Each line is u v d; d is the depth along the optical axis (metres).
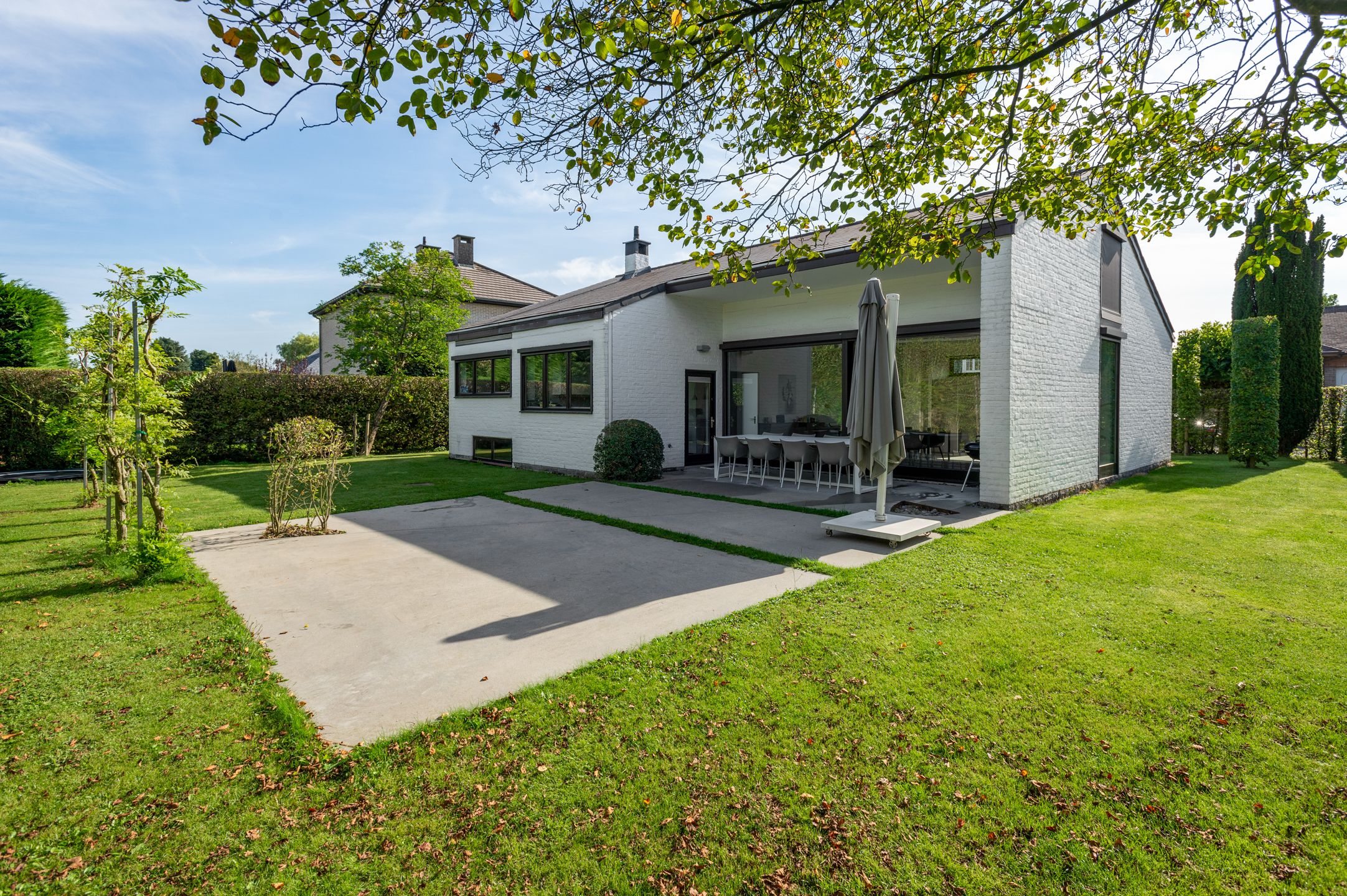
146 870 2.14
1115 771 2.62
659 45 3.16
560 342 12.98
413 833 2.31
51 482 11.98
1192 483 10.92
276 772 2.68
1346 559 5.75
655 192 4.39
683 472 13.11
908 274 10.70
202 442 15.16
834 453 9.69
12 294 14.94
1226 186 4.19
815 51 4.40
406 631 4.27
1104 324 10.95
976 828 2.31
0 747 2.84
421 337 19.33
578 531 7.40
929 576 5.35
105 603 4.80
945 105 4.36
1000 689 3.33
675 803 2.46
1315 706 3.10
